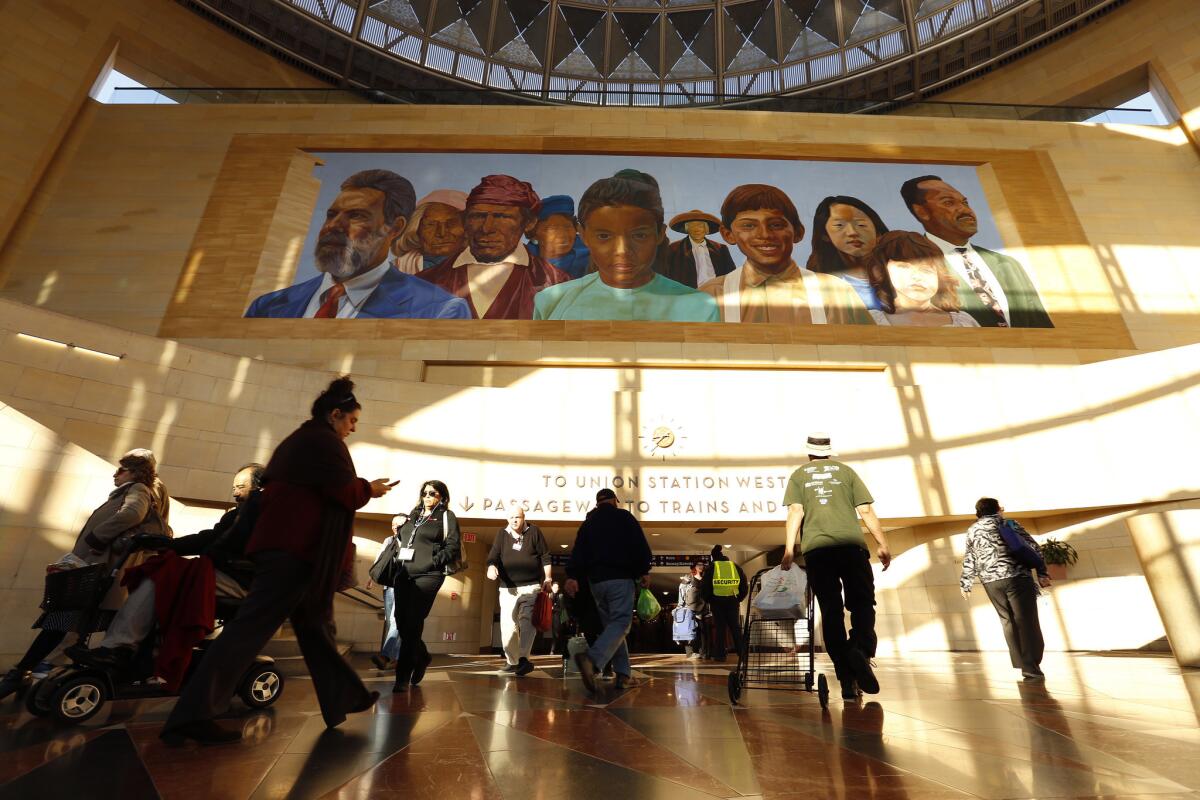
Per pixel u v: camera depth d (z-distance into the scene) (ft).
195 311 45.93
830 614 11.54
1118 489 36.24
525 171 53.78
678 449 39.06
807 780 5.82
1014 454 38.27
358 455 36.42
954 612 39.52
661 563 51.24
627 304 48.08
